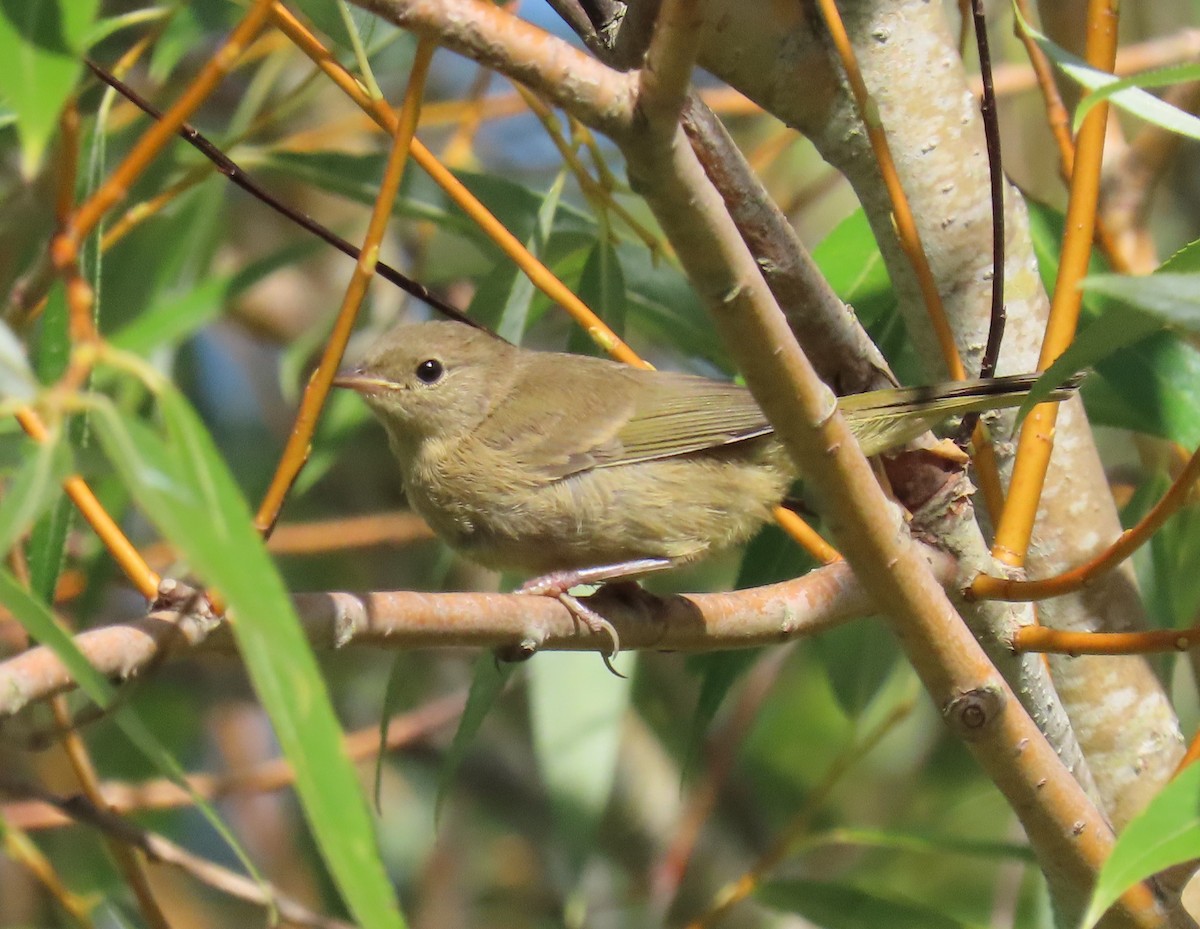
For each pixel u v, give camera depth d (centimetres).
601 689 1068
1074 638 696
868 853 1461
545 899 1473
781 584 777
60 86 392
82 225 449
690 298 1073
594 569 893
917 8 818
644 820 1466
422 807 1509
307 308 1617
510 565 955
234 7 1085
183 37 1080
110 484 1019
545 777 1044
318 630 588
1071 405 842
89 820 761
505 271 1035
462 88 1592
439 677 1534
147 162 471
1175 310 468
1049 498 835
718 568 1501
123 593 1375
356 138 1488
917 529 732
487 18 490
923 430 746
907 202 796
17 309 975
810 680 1583
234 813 1475
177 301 1113
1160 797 482
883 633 1098
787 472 908
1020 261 839
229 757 1477
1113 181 1072
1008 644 735
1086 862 681
